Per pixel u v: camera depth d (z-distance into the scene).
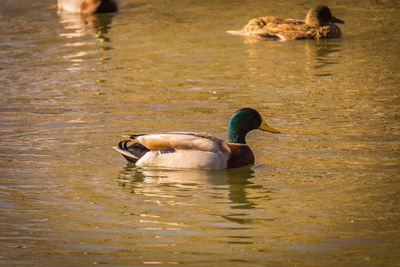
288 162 15.29
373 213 12.89
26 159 15.52
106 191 14.07
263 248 11.80
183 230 12.45
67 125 17.44
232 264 11.34
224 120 17.66
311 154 15.61
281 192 13.91
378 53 23.06
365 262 11.30
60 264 11.41
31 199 13.70
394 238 12.00
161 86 20.36
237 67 22.05
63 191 14.05
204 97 19.39
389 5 29.30
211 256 11.55
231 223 12.67
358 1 30.19
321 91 19.64
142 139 15.43
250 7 29.73
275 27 25.31
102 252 11.76
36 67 22.34
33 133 16.95
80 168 15.12
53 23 27.94
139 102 19.02
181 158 15.15
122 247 11.90
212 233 12.34
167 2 30.95
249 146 16.19
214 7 29.92
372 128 16.89
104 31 26.55
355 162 15.09
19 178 14.60
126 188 14.20
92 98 19.41
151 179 14.63
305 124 17.31
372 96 19.11
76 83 20.72
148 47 24.38
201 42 24.84
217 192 13.99
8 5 31.11
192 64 22.44
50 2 31.64
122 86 20.42
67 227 12.61
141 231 12.44
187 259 11.49
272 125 17.30
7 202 13.59
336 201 13.41
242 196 13.77
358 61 22.30
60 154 15.78
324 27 25.09
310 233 12.25
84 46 24.64
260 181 14.46
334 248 11.75
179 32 26.16
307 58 22.81
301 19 27.67
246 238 12.14
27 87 20.39
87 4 29.22
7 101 19.22
